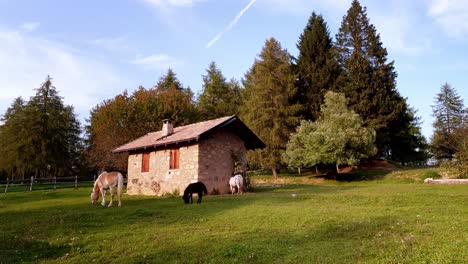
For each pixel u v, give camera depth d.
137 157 26.61
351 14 48.66
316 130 34.62
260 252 7.34
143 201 18.25
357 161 32.59
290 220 10.70
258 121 39.56
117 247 8.24
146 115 43.34
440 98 60.03
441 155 41.91
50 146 45.31
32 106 46.31
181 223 10.99
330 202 15.20
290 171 47.44
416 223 9.67
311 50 47.75
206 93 58.09
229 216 11.80
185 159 22.31
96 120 46.66
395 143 44.41
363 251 7.18
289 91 41.34
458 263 6.12
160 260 7.14
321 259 6.79
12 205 18.44
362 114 41.94
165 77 60.03
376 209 12.59
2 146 45.03
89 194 24.44
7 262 7.32
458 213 11.40
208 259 7.05
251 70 49.16
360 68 43.88
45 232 10.05
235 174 23.42
